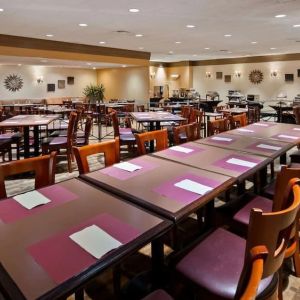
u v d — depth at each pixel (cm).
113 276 198
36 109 868
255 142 305
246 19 579
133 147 582
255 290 89
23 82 1320
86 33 738
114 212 143
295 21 599
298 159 345
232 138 326
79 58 951
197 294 136
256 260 94
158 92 1599
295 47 1002
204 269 140
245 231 191
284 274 215
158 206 148
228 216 200
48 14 539
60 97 1433
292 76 1248
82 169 210
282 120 842
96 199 158
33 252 110
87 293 200
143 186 175
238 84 1409
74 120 464
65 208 147
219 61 1458
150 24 626
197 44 923
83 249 112
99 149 227
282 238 122
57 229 126
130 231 125
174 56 1317
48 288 91
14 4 474
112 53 1038
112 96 1470
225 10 512
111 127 945
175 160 234
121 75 1391
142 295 183
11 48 796
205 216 209
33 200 156
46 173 192
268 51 1129
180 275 140
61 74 1433
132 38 813
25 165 184
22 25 639
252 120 743
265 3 468
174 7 490
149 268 223
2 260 105
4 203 153
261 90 1343
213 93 1348
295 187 140
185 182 182
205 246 158
